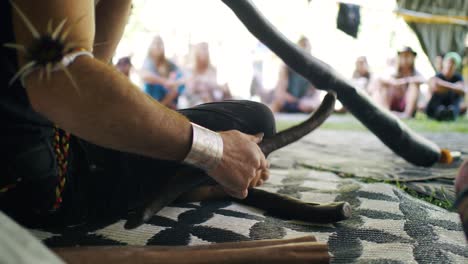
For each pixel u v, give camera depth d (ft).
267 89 28.37
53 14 2.91
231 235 4.44
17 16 2.97
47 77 2.87
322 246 3.41
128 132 3.06
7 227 2.15
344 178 7.43
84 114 2.95
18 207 3.93
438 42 25.94
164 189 3.76
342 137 14.47
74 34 2.97
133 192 4.36
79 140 4.11
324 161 9.23
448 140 13.93
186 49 27.89
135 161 4.29
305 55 6.26
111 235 4.36
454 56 23.86
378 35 28.17
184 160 3.43
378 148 11.65
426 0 25.30
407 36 28.12
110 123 2.99
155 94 22.86
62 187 3.97
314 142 12.86
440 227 4.86
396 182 7.09
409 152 7.38
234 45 28.17
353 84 6.70
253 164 3.68
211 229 4.58
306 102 25.93
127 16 4.87
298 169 8.29
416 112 25.88
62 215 4.21
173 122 3.26
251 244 3.54
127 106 2.99
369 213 5.12
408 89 24.98
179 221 4.80
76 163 4.14
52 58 2.86
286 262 3.28
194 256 3.17
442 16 25.55
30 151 3.75
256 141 3.89
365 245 4.30
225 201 5.59
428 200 6.31
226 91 27.17
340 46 29.63
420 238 4.49
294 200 4.98
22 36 2.97
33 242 2.15
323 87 6.49
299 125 4.65
